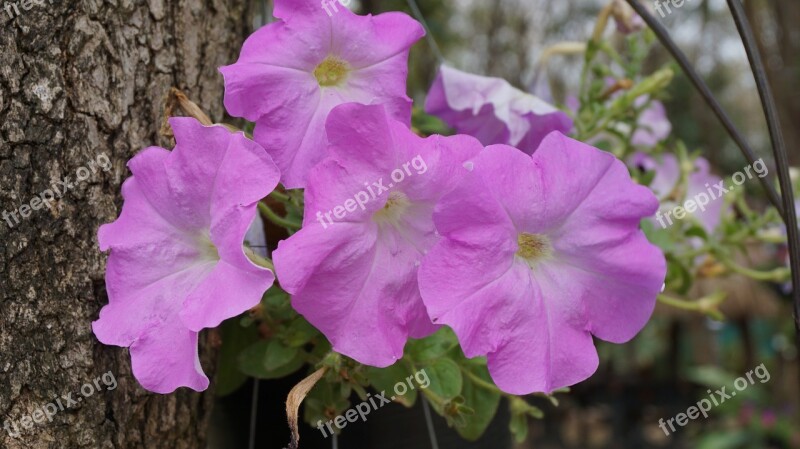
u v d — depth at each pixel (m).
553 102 0.46
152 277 0.29
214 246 0.29
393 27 0.32
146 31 0.33
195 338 0.27
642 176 0.44
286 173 0.30
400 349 0.28
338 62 0.31
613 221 0.29
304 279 0.26
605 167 0.30
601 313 0.30
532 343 0.28
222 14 0.36
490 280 0.28
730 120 0.32
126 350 0.32
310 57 0.30
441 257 0.27
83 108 0.31
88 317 0.31
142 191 0.29
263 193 0.27
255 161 0.27
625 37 0.45
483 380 0.38
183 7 0.34
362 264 0.28
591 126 0.43
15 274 0.30
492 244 0.28
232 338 0.37
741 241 0.49
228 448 0.40
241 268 0.26
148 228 0.29
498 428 0.42
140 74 0.33
